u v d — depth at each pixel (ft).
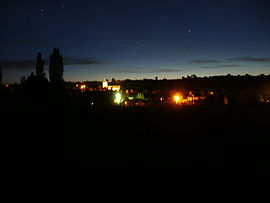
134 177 24.02
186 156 31.40
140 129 54.65
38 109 105.19
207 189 21.09
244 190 20.81
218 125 60.34
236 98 134.82
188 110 107.65
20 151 34.35
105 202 18.85
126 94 197.36
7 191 20.88
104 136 45.93
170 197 19.62
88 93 156.25
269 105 122.21
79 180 23.32
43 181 23.09
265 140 40.93
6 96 131.75
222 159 29.86
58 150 34.83
